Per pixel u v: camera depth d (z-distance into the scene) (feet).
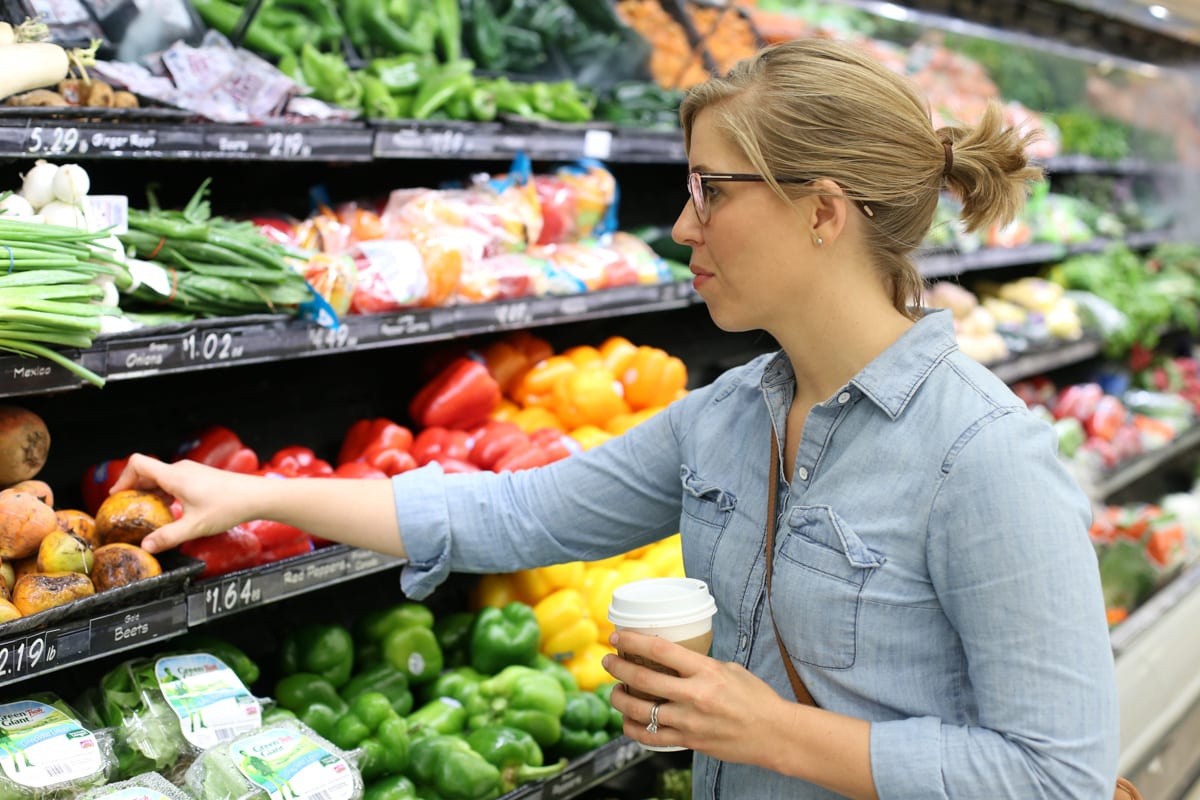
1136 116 19.86
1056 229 17.16
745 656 4.75
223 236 6.62
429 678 7.91
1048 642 3.96
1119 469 15.81
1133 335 17.56
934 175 4.37
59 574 5.32
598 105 11.13
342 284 7.05
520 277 8.63
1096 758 3.94
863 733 4.15
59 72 6.07
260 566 6.24
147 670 5.98
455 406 8.82
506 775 7.20
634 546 5.78
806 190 4.23
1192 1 15.15
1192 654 11.88
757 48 13.29
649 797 9.16
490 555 5.64
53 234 5.53
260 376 8.49
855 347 4.52
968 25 16.40
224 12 8.00
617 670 4.39
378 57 9.40
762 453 4.88
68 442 7.36
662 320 12.06
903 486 4.31
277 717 6.14
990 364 14.89
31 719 5.43
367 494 5.62
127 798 5.14
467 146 8.35
